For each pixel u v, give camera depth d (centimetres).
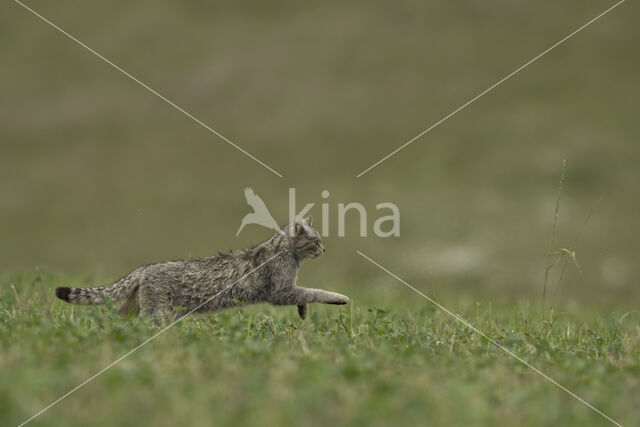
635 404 2055
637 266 7669
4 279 4391
